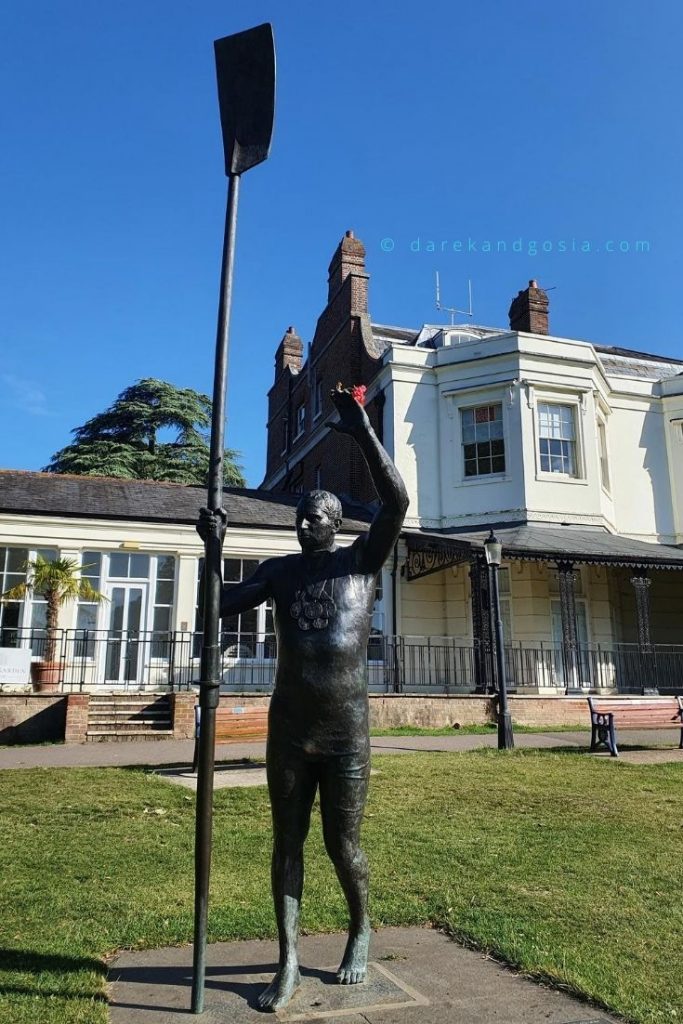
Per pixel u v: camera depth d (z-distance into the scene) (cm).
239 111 400
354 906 357
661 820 715
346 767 348
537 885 522
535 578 1930
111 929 433
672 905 484
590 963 387
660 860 586
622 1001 344
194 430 3669
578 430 2038
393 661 1750
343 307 2398
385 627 1888
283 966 341
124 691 1559
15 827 671
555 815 732
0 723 1295
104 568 1709
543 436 2020
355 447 2209
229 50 408
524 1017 327
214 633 349
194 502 1900
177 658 1691
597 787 862
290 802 349
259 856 591
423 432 2058
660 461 2234
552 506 1961
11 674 1455
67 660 1641
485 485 1995
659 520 2192
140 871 548
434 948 413
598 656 1972
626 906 481
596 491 2005
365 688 358
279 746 351
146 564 1741
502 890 511
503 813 737
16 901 478
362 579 365
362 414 353
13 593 1507
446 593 1953
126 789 832
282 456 2978
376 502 2064
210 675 345
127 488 1944
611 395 2233
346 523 1858
